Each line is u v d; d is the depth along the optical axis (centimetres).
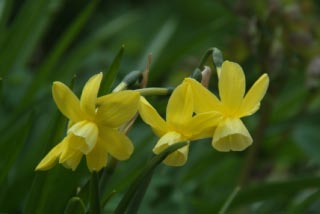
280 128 82
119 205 49
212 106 47
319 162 78
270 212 78
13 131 68
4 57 73
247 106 47
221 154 79
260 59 76
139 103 47
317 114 82
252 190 65
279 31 75
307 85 75
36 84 73
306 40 74
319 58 74
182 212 74
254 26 75
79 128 46
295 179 63
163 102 60
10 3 75
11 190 65
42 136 68
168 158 48
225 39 84
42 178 54
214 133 47
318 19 81
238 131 46
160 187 75
